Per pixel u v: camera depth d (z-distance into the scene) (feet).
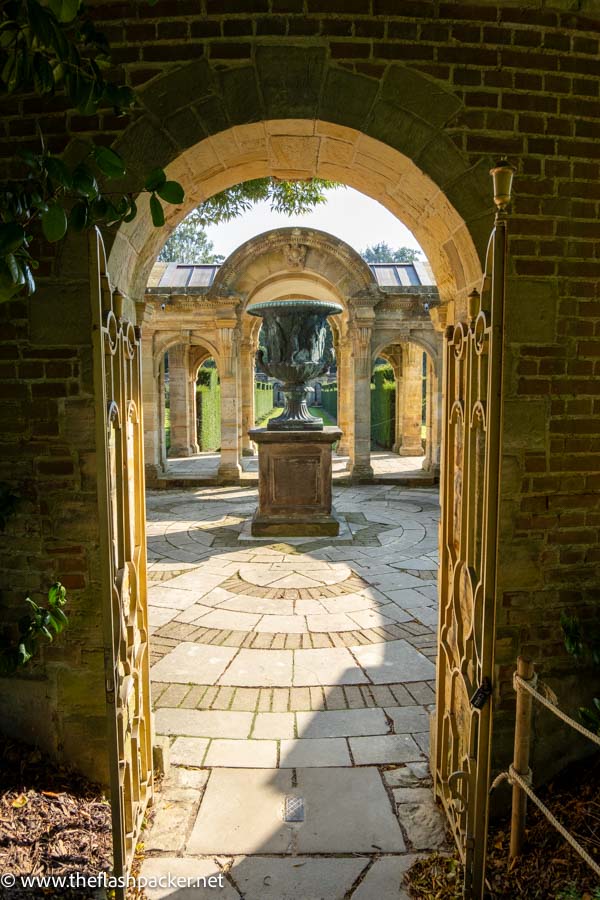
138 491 9.67
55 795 9.38
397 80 8.79
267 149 9.80
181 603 19.81
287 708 13.26
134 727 9.12
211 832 9.48
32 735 9.96
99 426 6.91
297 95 8.78
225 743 11.95
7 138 8.95
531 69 8.98
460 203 8.99
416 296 43.78
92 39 6.86
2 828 8.61
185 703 13.50
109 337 7.55
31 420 9.22
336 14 8.68
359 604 19.65
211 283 44.09
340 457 53.52
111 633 7.14
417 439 56.95
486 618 7.40
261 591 20.97
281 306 27.53
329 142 9.46
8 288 5.79
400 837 9.39
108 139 8.83
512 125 8.98
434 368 44.50
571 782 9.99
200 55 8.70
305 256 42.98
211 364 82.94
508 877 8.53
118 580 8.14
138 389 9.67
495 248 6.98
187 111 8.77
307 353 28.76
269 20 8.66
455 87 8.87
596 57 9.14
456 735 9.27
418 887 8.41
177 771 11.05
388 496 39.32
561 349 9.35
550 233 9.16
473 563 8.43
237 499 38.45
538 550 9.59
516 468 9.39
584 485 9.63
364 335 43.09
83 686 9.70
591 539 9.74
